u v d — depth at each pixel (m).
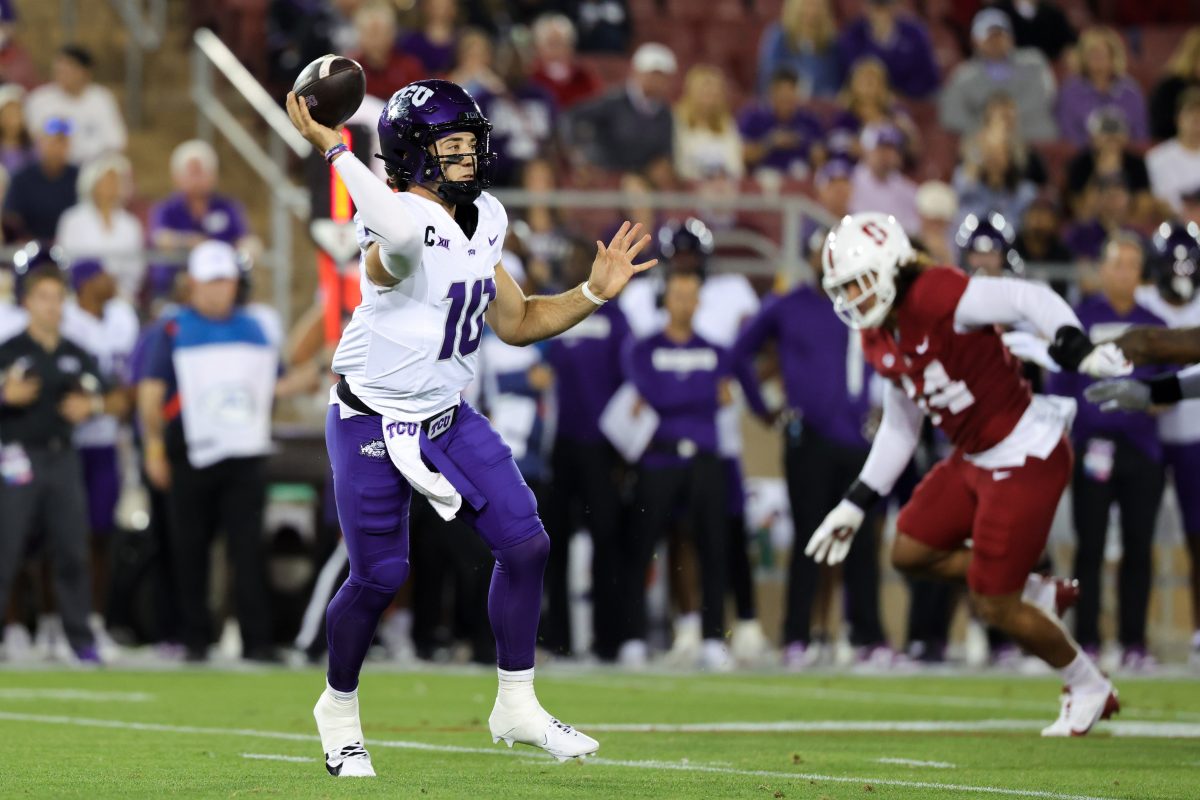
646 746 21.88
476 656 36.91
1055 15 62.78
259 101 50.81
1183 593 45.12
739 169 50.69
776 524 43.38
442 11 51.88
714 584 37.72
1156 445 37.44
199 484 36.38
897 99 58.41
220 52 53.75
